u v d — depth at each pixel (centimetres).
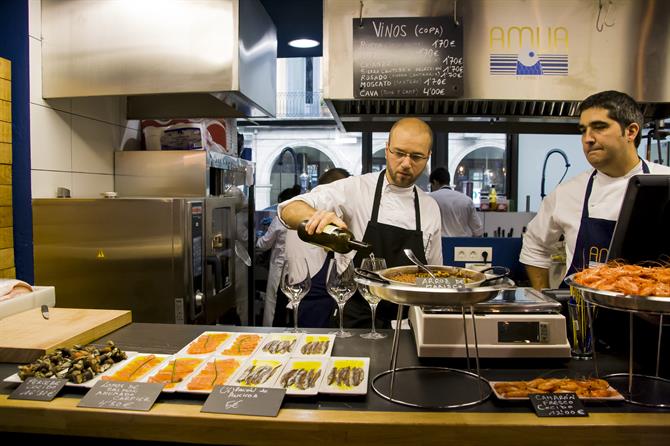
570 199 224
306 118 632
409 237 218
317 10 332
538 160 579
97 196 302
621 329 151
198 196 311
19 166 255
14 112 253
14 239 259
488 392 124
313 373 130
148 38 256
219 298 307
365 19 254
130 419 115
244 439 112
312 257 305
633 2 253
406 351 155
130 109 331
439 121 315
